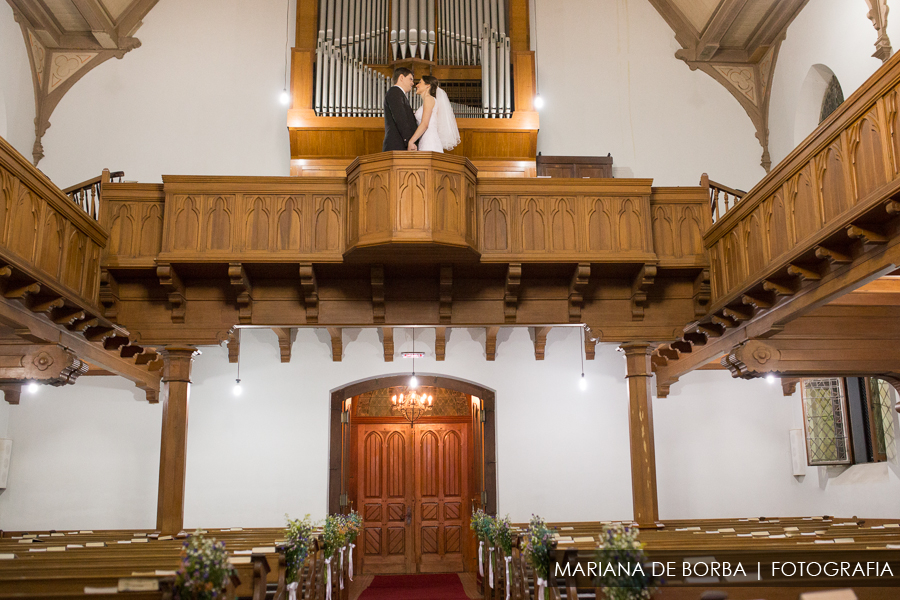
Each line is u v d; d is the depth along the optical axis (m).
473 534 16.14
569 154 14.17
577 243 9.49
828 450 13.05
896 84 6.02
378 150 13.28
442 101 9.77
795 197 7.64
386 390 16.81
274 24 14.41
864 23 11.54
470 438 16.66
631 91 14.48
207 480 13.15
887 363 10.19
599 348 14.02
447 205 8.84
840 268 7.18
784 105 13.79
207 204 9.40
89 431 13.27
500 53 13.53
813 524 10.50
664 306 9.98
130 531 11.64
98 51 14.04
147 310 9.70
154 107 13.91
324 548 9.63
